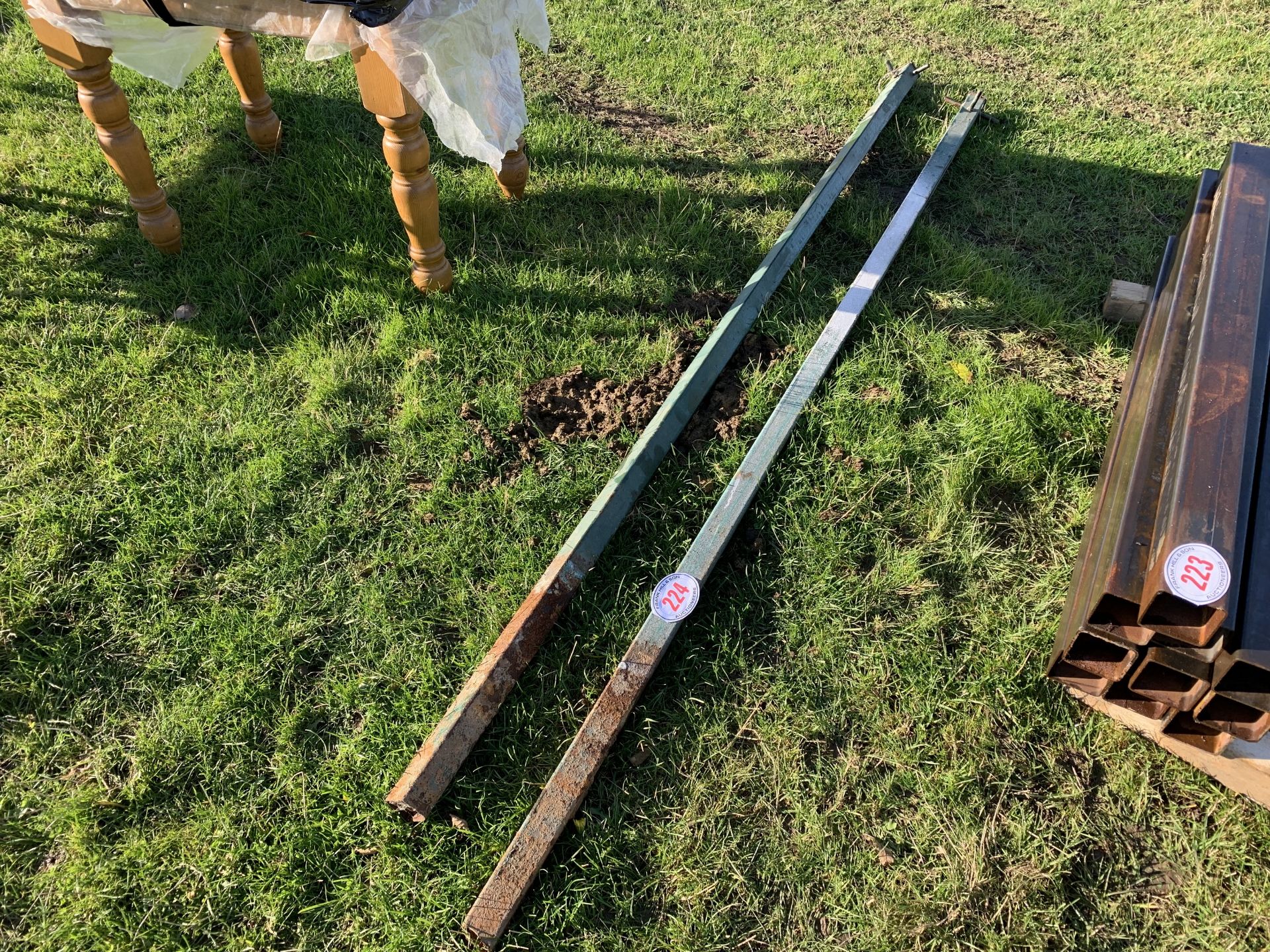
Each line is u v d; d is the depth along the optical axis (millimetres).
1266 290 2541
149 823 2078
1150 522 2102
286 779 2158
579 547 2520
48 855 2021
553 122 4270
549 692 2348
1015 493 2904
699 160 4168
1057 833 2150
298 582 2535
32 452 2752
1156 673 2062
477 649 2408
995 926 1997
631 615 2508
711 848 2096
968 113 4477
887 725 2332
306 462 2799
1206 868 2098
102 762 2158
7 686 2256
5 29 4625
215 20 2590
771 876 2068
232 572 2535
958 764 2250
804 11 5391
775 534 2719
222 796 2127
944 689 2395
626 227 3744
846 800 2199
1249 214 2811
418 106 2836
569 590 2459
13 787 2109
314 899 1995
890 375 3182
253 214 3602
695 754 2248
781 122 4461
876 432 2996
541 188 3885
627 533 2701
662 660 2414
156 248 3416
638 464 2754
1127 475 2367
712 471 2869
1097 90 4871
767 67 4832
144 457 2770
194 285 3312
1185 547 1896
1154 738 2277
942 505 2811
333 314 3246
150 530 2594
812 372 3107
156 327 3162
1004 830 2148
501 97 2996
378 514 2705
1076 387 3242
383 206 3670
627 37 4977
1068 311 3533
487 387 3068
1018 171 4254
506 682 2270
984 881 2053
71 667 2309
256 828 2078
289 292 3287
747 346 3279
